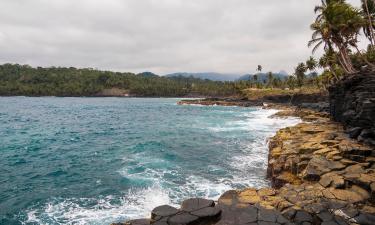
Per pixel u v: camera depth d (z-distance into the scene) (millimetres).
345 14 38406
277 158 20328
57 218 13586
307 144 21328
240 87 154500
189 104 133000
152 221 10703
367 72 27578
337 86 37281
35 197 16281
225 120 57625
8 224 13062
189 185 17797
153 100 194625
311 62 75875
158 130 45719
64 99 197625
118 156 26422
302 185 14156
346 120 27938
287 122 50594
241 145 30922
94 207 14766
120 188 17422
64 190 17406
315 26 44750
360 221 10414
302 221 10570
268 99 120562
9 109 97125
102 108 109312
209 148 29625
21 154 27859
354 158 17422
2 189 17672
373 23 37969
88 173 20953
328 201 11969
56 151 29375
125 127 51062
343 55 44969
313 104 81500
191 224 10578
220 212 11273
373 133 20453
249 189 14180
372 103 21281
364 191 12906
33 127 50812
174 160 24469
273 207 11891
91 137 39250
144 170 21234
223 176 19844
